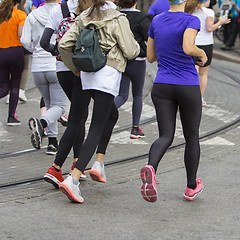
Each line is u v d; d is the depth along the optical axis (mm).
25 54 14180
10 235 6086
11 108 12422
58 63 8133
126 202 7453
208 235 6219
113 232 6262
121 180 8562
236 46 27500
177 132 11906
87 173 8984
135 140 11344
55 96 9875
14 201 7375
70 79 8070
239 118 13219
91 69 7098
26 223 6496
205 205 7355
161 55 7195
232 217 6875
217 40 29609
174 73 7102
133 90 11367
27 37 9992
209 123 12688
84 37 7098
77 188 7277
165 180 8570
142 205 7328
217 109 14164
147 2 29469
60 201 7426
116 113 8008
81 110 7902
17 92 12398
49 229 6312
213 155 10078
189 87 7098
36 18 9953
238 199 7633
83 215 6855
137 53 7406
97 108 7336
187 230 6375
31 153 10297
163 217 6844
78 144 8359
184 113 7285
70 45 7324
